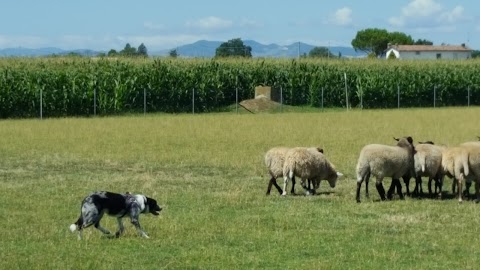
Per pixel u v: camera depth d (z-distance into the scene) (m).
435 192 20.27
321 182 22.47
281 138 35.00
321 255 13.13
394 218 16.53
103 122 46.75
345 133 37.47
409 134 36.50
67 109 57.22
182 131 39.25
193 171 24.72
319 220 16.30
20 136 36.44
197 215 16.77
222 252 13.22
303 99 68.50
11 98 55.22
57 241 14.06
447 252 13.33
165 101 62.00
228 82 65.62
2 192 20.03
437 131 38.31
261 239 14.32
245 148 30.89
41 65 60.91
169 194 19.86
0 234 14.59
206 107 63.72
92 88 57.66
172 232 14.84
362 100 68.81
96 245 13.69
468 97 71.38
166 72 61.66
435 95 70.69
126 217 15.22
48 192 20.09
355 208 17.86
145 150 30.41
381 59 77.88
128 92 59.66
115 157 28.27
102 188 20.84
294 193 20.20
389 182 22.69
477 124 43.62
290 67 68.69
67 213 16.95
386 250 13.46
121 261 12.59
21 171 24.64
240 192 20.20
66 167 25.75
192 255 12.96
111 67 60.78
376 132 37.94
